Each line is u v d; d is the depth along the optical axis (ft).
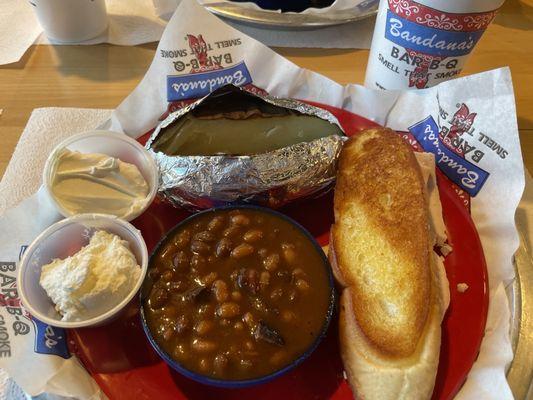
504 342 0.72
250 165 0.80
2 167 0.98
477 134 0.89
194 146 0.86
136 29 1.23
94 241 0.75
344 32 1.23
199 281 0.72
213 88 1.02
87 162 0.84
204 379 0.64
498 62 1.15
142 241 0.76
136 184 0.84
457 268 0.82
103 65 1.16
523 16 1.26
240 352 0.66
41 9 1.12
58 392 0.67
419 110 0.95
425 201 0.79
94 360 0.73
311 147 0.82
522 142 1.01
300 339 0.68
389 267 0.75
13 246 0.80
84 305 0.69
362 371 0.67
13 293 0.75
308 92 1.03
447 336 0.74
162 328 0.69
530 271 0.81
